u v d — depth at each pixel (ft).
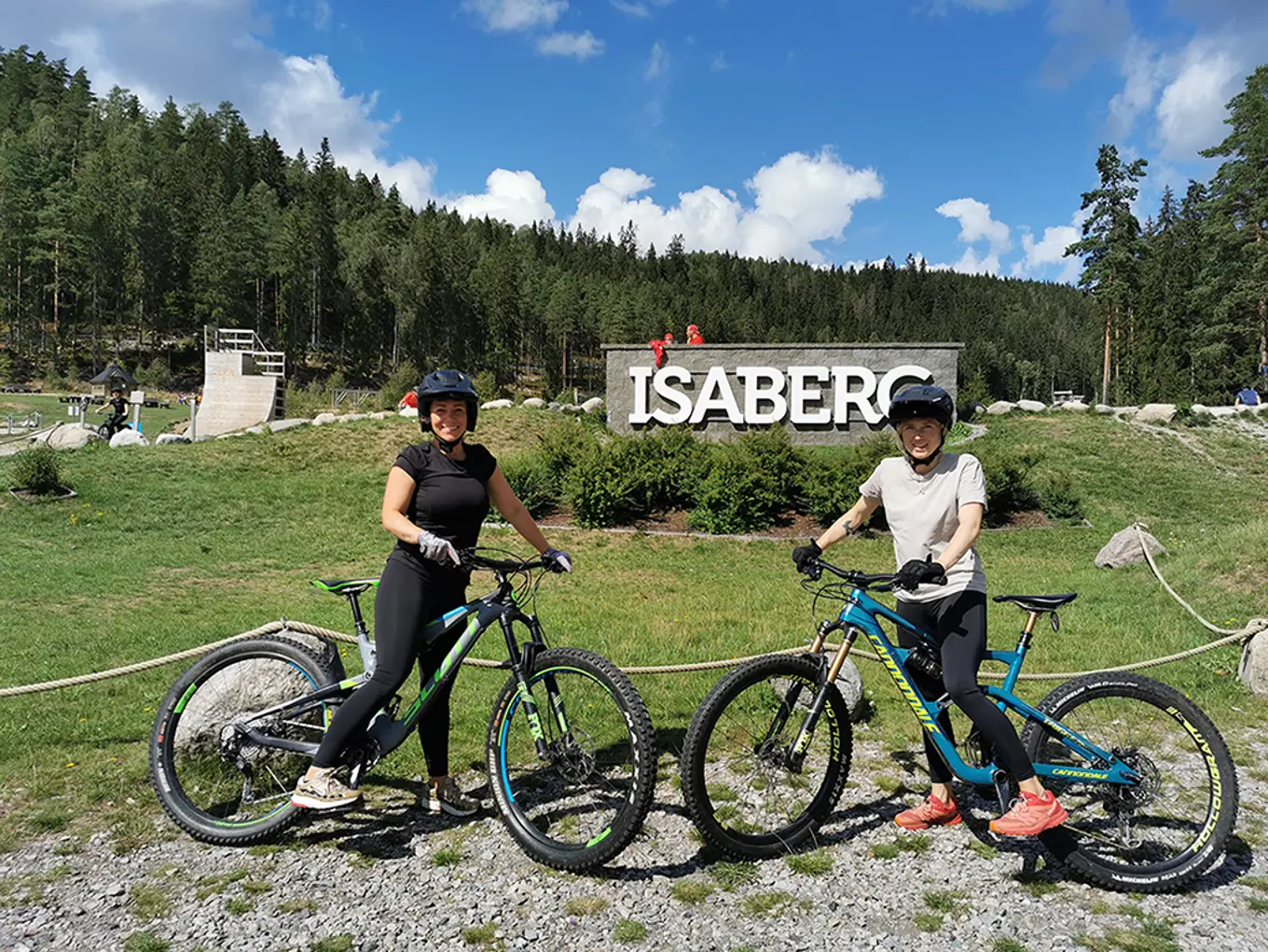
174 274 291.38
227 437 70.28
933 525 11.32
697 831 11.75
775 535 51.34
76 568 37.93
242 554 43.73
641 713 10.51
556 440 60.95
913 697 11.57
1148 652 23.20
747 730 11.69
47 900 9.88
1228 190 164.25
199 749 12.50
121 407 75.36
